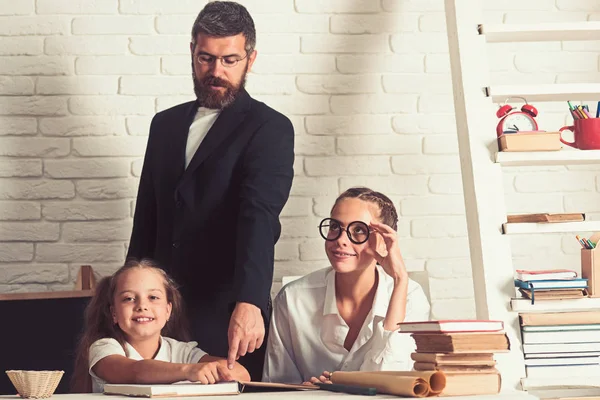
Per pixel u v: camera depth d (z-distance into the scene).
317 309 2.19
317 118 2.83
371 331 2.09
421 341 1.68
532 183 2.87
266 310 2.14
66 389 2.46
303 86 2.83
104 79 2.80
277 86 2.83
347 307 2.18
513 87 2.35
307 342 2.18
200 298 2.33
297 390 1.77
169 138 2.45
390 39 2.85
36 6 2.80
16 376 1.59
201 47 2.35
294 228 2.81
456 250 2.84
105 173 2.80
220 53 2.34
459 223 2.85
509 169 2.87
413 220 2.84
